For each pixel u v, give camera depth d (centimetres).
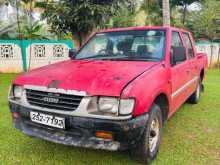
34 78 321
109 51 416
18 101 333
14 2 1505
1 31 1547
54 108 295
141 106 278
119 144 276
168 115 376
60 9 1020
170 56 383
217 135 422
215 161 336
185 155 352
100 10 998
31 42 1231
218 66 1603
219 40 1883
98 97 275
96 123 272
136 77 293
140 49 393
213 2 1839
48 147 376
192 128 454
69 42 1278
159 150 366
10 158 344
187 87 476
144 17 1752
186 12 2117
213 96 701
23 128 327
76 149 370
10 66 1222
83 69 330
